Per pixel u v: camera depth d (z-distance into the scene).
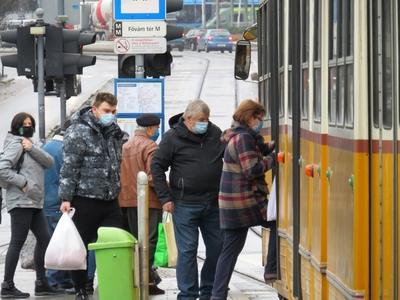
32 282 27.53
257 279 28.89
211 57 150.25
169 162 21.80
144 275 18.80
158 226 24.55
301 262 17.45
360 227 12.73
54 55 34.97
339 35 14.27
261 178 20.39
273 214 20.84
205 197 21.72
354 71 12.94
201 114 21.42
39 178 24.14
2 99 94.50
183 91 97.19
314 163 16.11
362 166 12.74
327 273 15.02
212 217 21.92
